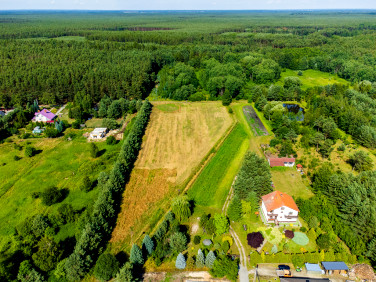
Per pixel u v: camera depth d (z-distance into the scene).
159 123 129.62
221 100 158.62
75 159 100.19
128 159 94.50
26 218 72.00
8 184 85.94
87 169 92.88
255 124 127.94
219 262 57.47
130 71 161.88
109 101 141.50
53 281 56.12
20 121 124.19
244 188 76.44
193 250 64.12
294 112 142.38
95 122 131.62
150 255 61.91
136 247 58.84
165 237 65.88
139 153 104.12
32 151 101.81
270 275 58.31
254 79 190.75
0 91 142.38
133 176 90.38
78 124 124.81
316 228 68.38
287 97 153.88
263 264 60.84
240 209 72.00
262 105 140.38
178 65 181.00
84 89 146.38
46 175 90.75
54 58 176.50
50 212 74.88
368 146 105.38
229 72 168.50
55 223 70.00
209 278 57.94
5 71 155.25
